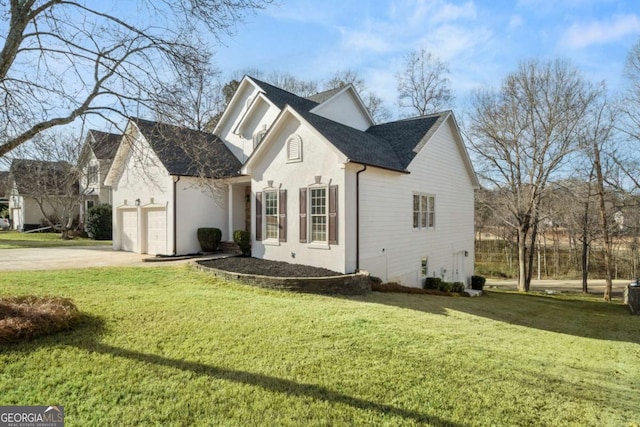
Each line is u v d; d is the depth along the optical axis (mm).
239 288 9898
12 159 7832
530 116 23000
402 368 5145
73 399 3951
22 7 6352
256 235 14484
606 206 24484
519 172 23859
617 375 5910
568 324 11047
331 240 12047
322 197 12445
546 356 6469
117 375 4480
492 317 10164
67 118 6969
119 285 9516
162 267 12609
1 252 17766
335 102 18656
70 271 11414
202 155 12766
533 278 35750
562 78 21875
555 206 25953
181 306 7504
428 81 34250
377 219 13320
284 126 13508
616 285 30219
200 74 7863
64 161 23938
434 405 4230
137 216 18125
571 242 37375
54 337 5500
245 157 19516
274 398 4168
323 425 3729
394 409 4090
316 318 7246
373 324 7148
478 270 39000
